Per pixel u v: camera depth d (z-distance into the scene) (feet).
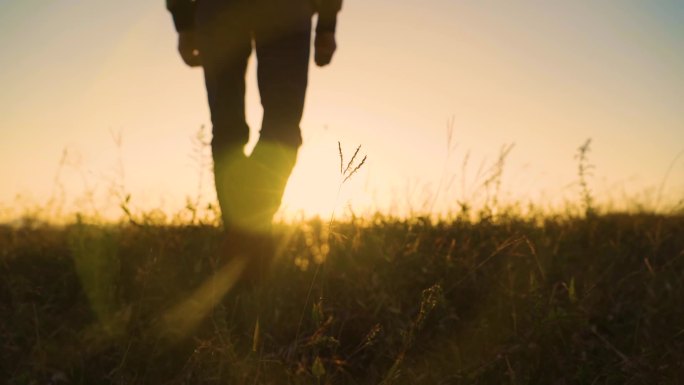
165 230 11.39
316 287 9.33
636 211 15.30
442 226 11.51
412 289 9.24
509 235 11.33
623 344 7.73
